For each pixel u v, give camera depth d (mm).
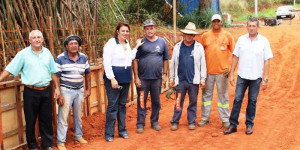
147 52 5773
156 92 5977
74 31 6754
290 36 17938
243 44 5367
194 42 5875
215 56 5867
